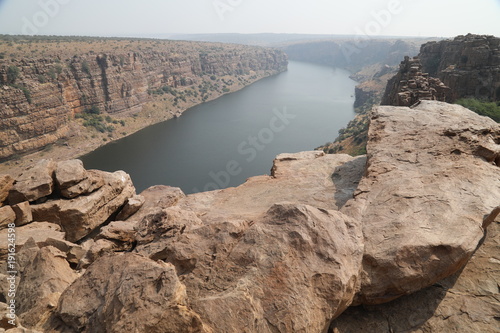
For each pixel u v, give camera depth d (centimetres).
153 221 1536
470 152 1511
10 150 11781
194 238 1159
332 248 1040
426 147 1614
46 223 1970
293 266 984
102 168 12781
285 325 867
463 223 1120
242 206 1794
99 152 14262
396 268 1056
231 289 931
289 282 946
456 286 1145
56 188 2166
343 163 2127
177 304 803
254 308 888
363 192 1413
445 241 1061
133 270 912
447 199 1232
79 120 15312
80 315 878
